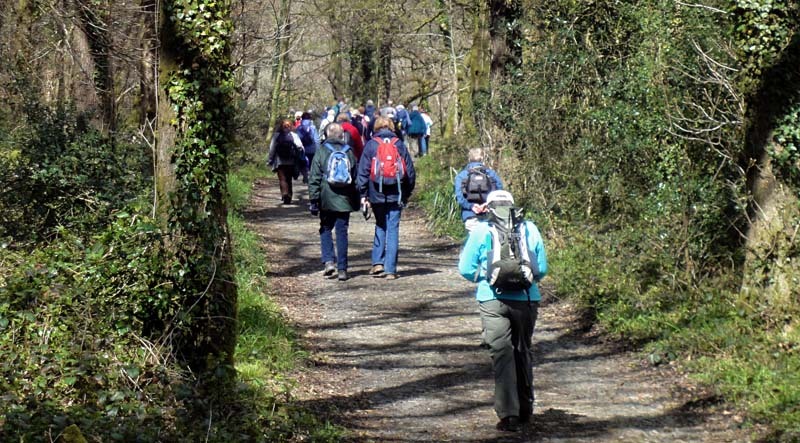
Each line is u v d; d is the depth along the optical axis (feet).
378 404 25.68
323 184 42.14
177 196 23.35
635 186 42.57
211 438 20.22
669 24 39.58
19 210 33.78
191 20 23.22
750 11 29.71
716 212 34.76
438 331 33.94
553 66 49.14
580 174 46.01
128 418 20.35
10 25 55.01
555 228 45.83
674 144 38.14
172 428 20.63
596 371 29.17
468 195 38.65
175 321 23.32
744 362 27.30
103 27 50.29
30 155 35.60
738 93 36.35
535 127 48.32
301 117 84.23
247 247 47.11
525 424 23.75
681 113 36.70
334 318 35.88
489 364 29.78
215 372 22.58
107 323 22.86
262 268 43.55
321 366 29.35
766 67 29.50
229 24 23.62
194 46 23.25
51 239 33.14
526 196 47.78
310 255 49.32
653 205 37.40
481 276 23.22
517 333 23.27
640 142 40.11
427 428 23.53
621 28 47.91
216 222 23.71
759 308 29.86
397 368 29.35
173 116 23.39
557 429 23.36
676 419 24.21
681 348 29.48
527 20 51.31
